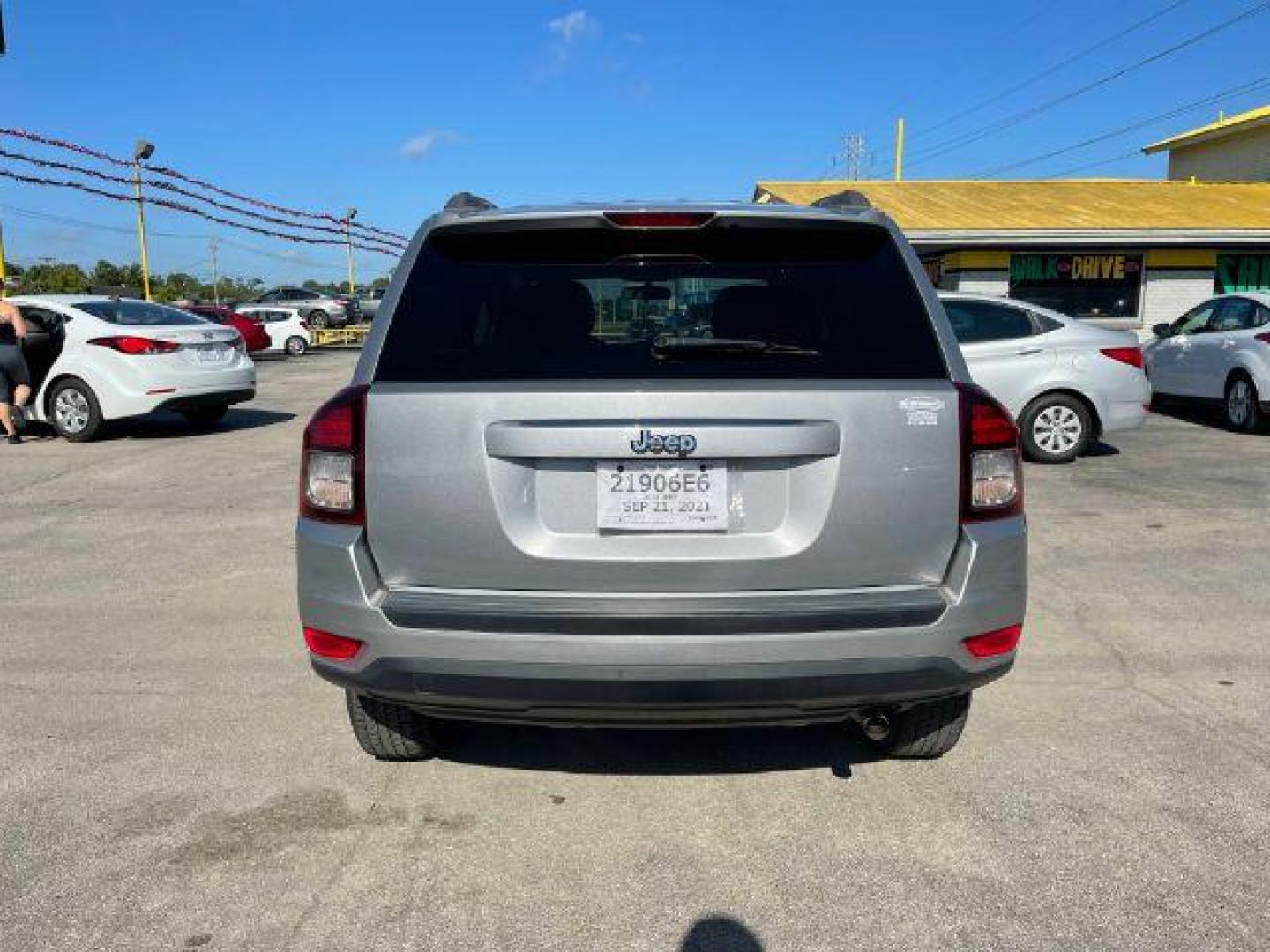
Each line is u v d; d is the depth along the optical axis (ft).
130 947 8.23
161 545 21.63
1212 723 12.46
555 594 8.67
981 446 8.82
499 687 8.59
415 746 11.16
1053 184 79.10
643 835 9.96
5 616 16.94
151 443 36.42
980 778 11.07
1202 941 8.23
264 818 10.28
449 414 8.60
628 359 8.81
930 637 8.63
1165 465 30.60
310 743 12.05
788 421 8.52
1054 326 31.07
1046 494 26.37
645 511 8.61
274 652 15.17
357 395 8.86
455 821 10.25
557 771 11.33
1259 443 34.71
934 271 66.59
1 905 8.78
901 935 8.35
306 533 9.02
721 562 8.60
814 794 10.75
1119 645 15.21
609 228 9.56
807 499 8.63
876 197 71.77
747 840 9.86
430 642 8.59
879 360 8.92
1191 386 39.52
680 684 8.49
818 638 8.46
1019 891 8.94
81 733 12.32
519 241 9.67
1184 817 10.19
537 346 8.95
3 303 34.86
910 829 10.03
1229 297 38.47
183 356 36.83
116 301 37.86
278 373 73.87
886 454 8.62
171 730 12.41
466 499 8.61
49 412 36.27
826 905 8.78
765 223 9.57
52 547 21.53
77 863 9.44
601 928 8.49
